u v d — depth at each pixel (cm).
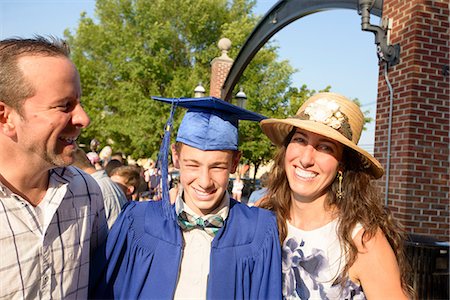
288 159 233
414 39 459
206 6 2122
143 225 213
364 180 229
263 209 231
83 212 198
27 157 169
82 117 175
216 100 206
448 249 411
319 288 218
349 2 549
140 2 2062
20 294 167
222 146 211
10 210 168
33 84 161
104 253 209
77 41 2214
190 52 2159
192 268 203
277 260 214
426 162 459
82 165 397
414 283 401
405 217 451
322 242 224
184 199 216
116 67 1925
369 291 209
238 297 202
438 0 468
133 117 1858
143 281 202
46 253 176
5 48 165
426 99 462
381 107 503
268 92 1800
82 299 195
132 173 524
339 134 219
